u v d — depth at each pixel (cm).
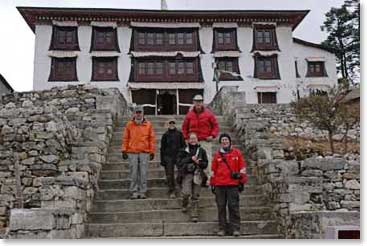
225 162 823
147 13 3425
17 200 1086
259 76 3472
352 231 651
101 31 3447
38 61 3331
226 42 3516
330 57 3897
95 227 837
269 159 1005
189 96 3425
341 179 945
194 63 3441
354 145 2042
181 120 1456
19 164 1138
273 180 904
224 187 823
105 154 1117
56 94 1664
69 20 3412
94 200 930
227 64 3478
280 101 3444
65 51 3362
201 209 899
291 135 2225
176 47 3459
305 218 733
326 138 2203
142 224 842
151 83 3350
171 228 841
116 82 3353
